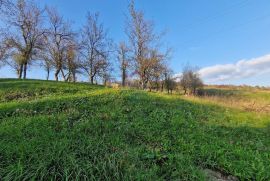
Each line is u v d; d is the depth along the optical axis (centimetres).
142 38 3478
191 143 675
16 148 552
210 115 1120
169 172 509
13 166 466
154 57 3475
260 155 639
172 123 887
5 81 2412
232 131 888
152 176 482
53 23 4150
